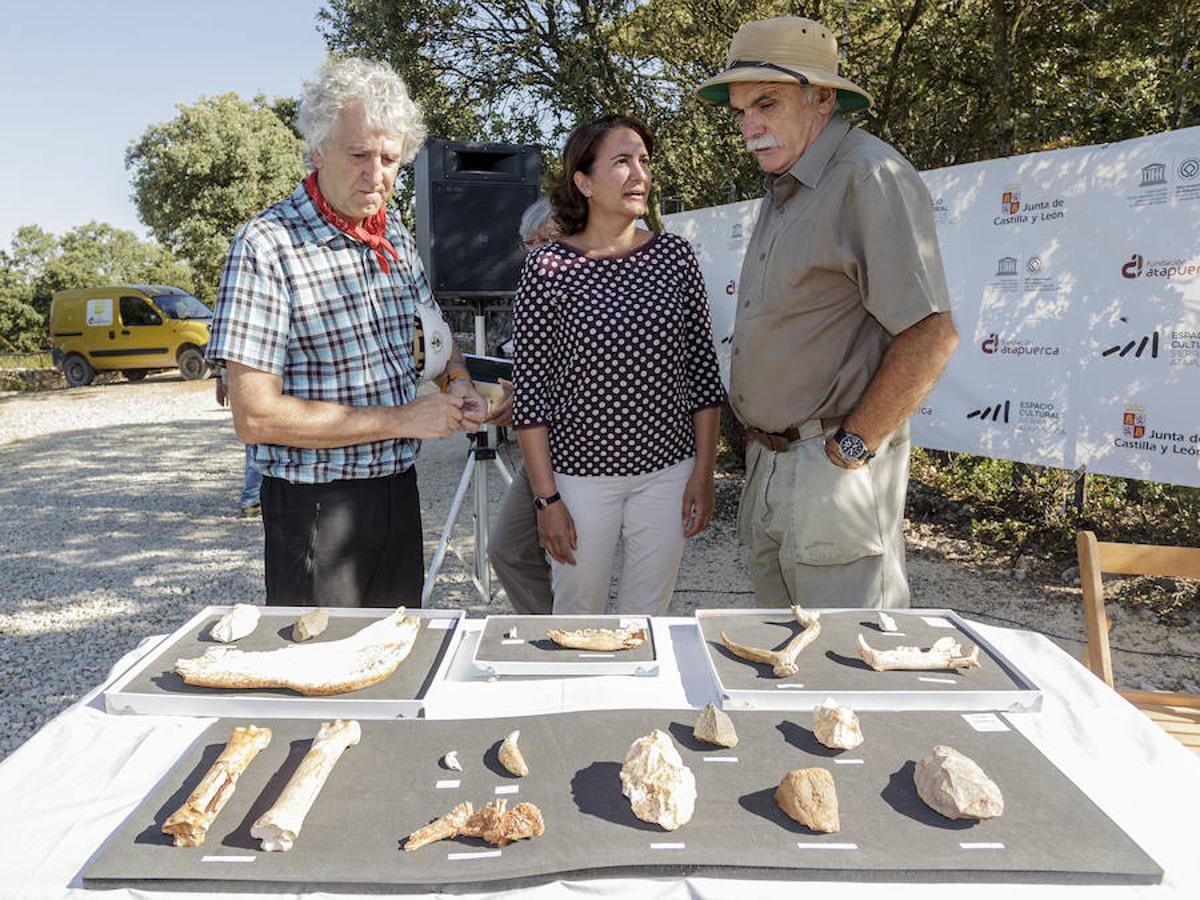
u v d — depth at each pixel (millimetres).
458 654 1487
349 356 1817
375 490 1880
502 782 1097
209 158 27266
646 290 2248
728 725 1188
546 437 2361
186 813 994
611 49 8859
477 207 5652
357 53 10289
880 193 1794
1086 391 3904
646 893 920
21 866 976
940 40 6594
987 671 1374
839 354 1982
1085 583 2072
